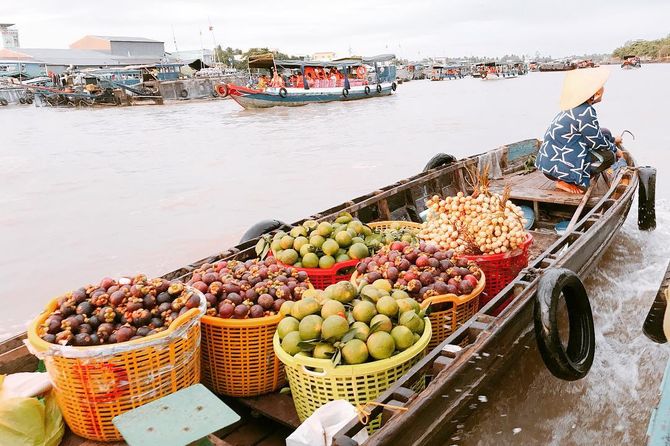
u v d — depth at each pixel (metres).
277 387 3.24
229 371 3.12
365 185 11.04
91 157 15.79
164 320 2.76
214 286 3.13
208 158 14.92
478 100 35.25
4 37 103.50
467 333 3.00
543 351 3.30
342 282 3.03
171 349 2.66
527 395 3.43
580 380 4.00
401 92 49.12
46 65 75.25
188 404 2.11
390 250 3.73
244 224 8.62
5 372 3.05
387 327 2.74
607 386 3.97
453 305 3.35
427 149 15.48
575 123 6.42
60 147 18.23
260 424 3.22
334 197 10.14
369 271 3.54
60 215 9.47
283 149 16.16
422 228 4.59
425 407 2.34
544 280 3.35
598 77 6.39
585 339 3.67
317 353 2.67
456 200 4.48
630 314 4.97
